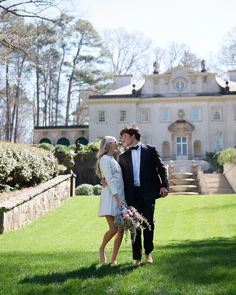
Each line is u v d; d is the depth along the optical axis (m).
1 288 4.68
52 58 55.00
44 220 13.80
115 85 50.75
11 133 52.44
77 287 4.58
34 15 19.27
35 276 5.17
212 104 45.44
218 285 4.43
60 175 19.86
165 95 45.84
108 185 5.63
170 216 14.11
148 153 5.79
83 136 47.88
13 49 20.22
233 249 7.02
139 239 5.66
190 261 5.70
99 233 11.34
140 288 4.45
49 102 57.59
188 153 45.00
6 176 14.69
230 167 27.14
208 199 18.39
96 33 55.53
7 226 11.48
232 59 52.75
